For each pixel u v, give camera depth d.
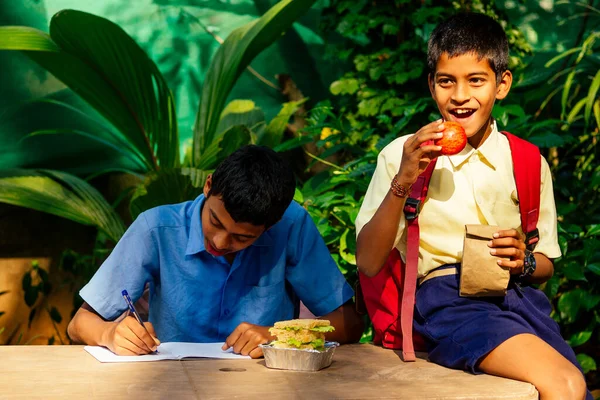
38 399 1.68
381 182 2.36
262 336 2.20
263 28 4.40
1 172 4.57
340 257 3.45
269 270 2.49
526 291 2.32
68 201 4.49
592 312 3.71
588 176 4.29
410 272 2.25
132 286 2.41
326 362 2.07
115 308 2.39
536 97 4.31
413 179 2.12
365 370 2.05
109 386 1.80
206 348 2.26
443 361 2.12
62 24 4.07
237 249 2.24
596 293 3.66
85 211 4.49
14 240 4.93
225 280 2.45
